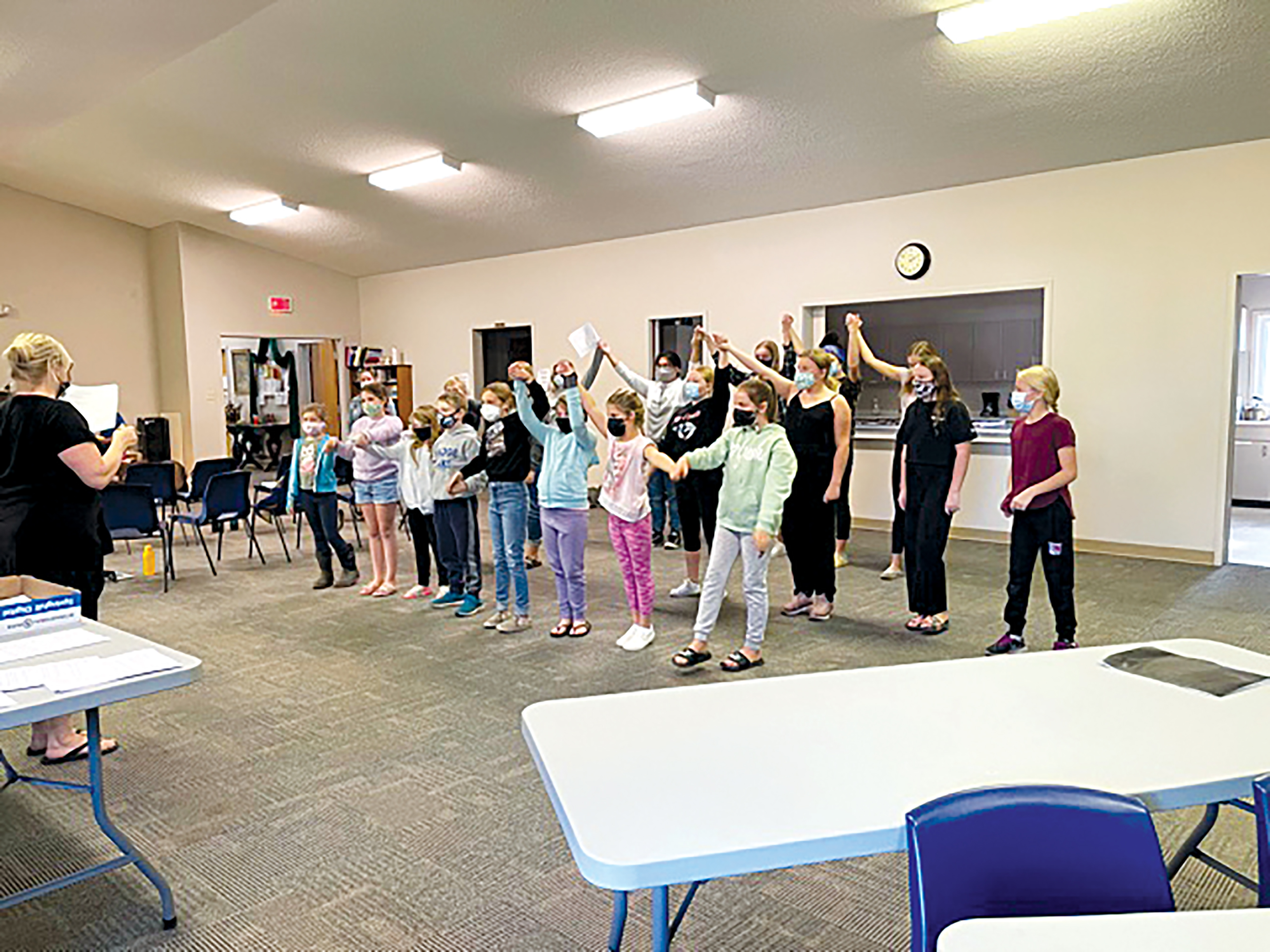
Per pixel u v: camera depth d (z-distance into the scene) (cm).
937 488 420
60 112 621
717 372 490
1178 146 568
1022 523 385
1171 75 486
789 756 143
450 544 493
